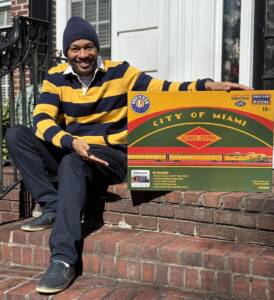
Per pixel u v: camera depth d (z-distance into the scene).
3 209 3.29
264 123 2.59
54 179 2.91
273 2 4.10
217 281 2.28
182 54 4.47
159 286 2.43
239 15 4.24
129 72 2.83
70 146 2.55
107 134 2.83
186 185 2.67
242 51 4.19
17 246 2.82
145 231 2.74
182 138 2.65
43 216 2.82
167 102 2.64
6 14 5.96
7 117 3.93
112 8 4.98
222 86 2.61
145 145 2.68
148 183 2.68
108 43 5.09
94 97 2.77
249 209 2.44
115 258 2.52
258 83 4.20
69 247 2.40
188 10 4.40
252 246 2.43
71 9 5.27
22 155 2.76
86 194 2.57
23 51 3.11
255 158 2.61
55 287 2.34
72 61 2.73
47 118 2.74
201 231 2.58
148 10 4.75
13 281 2.56
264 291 2.18
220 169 2.64
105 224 2.87
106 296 2.32
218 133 2.63
